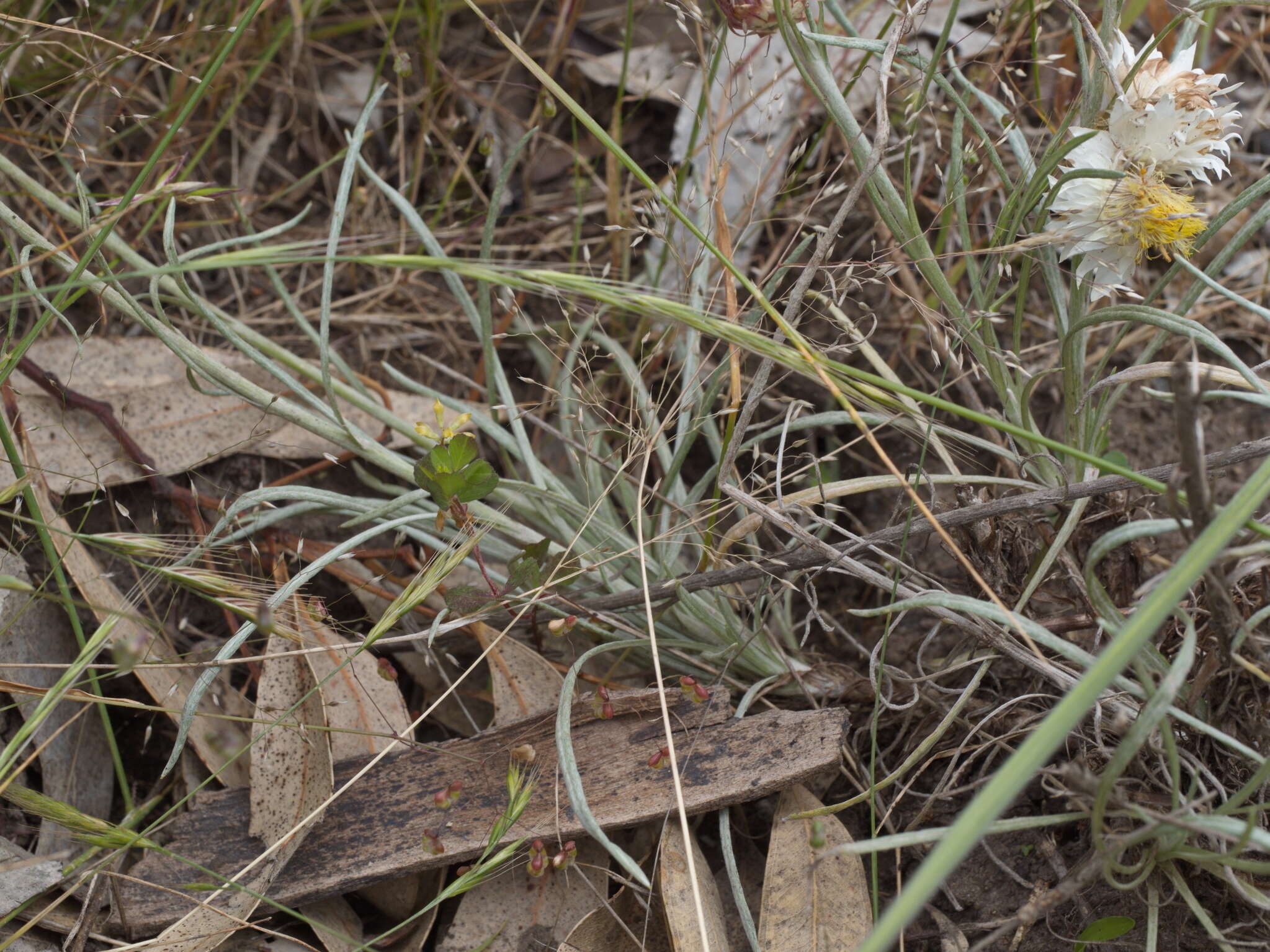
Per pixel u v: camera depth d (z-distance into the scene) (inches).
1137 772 19.9
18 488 19.8
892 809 20.8
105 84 22.2
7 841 20.3
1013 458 21.1
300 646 20.8
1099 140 20.0
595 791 20.2
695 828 20.5
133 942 20.1
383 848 20.2
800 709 21.6
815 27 20.5
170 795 21.5
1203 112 19.6
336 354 23.1
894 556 22.0
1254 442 19.2
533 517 22.2
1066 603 20.8
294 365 22.3
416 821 20.3
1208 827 17.6
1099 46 19.2
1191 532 17.7
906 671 22.0
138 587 22.2
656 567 21.8
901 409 20.4
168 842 20.4
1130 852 19.8
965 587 21.3
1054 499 19.6
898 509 21.5
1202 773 19.9
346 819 20.3
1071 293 20.8
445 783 20.5
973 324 21.1
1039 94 22.1
